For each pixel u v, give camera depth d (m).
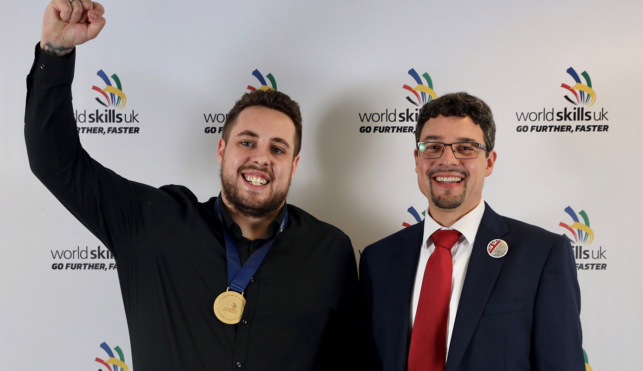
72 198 1.48
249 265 1.56
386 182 2.03
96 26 1.29
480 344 1.36
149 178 2.05
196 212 1.64
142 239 1.57
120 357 2.01
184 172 2.05
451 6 1.99
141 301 1.52
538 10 1.97
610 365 1.93
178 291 1.50
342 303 1.65
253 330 1.47
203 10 2.04
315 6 2.03
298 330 1.52
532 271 1.42
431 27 2.00
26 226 2.02
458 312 1.41
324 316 1.58
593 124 1.95
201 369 1.42
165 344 1.45
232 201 1.59
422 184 1.59
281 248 1.63
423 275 1.55
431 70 2.00
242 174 1.59
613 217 1.94
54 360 2.01
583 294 1.94
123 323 2.01
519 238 1.50
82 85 2.04
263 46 2.04
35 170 1.42
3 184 2.02
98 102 2.04
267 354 1.46
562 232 1.95
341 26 2.02
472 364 1.35
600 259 1.94
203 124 2.05
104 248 2.02
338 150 2.04
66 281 2.02
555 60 1.96
